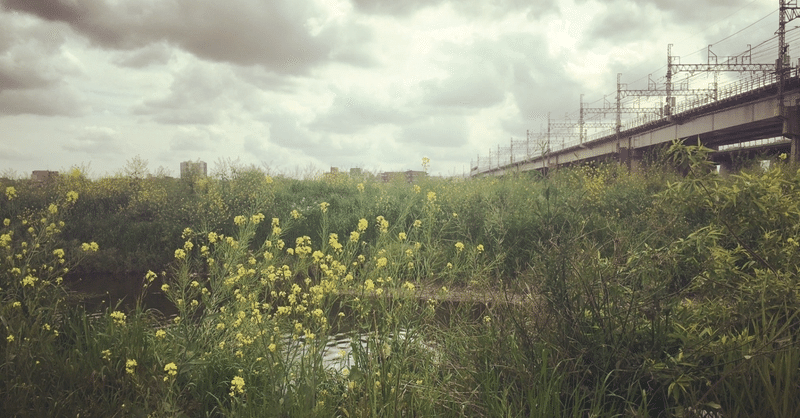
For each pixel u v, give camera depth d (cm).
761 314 297
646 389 299
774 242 340
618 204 1089
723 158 3478
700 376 279
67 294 401
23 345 298
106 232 1116
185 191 1364
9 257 353
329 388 333
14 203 1136
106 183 1373
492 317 365
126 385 303
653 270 317
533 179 1595
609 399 292
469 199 1152
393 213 1155
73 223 1143
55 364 312
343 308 513
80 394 301
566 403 289
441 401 307
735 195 327
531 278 337
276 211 1195
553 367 297
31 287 354
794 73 2120
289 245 1074
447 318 440
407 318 363
